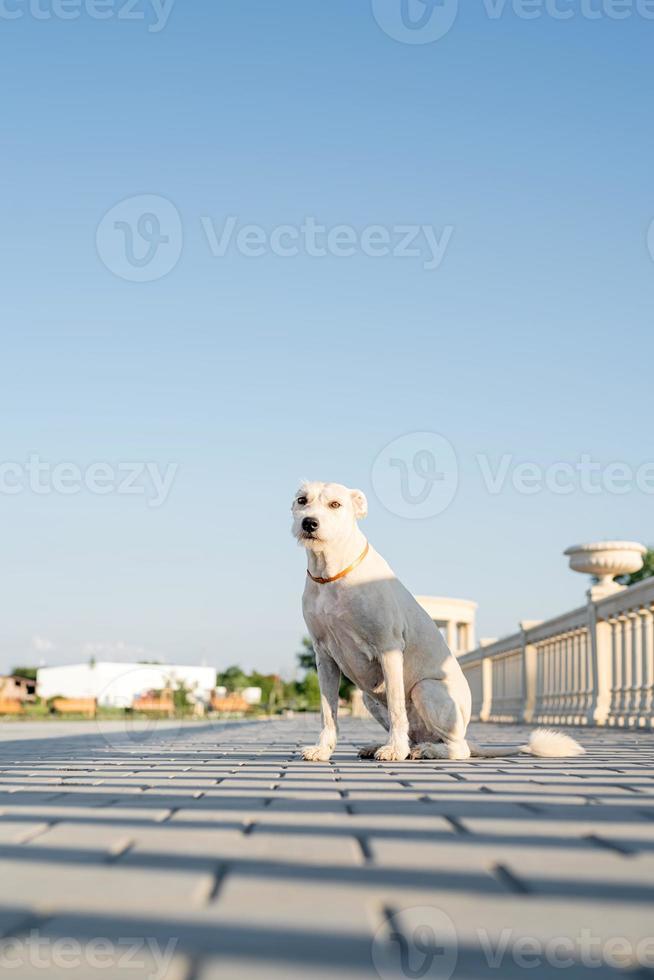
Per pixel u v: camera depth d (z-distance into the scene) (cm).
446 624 2609
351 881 190
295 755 612
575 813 289
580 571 1323
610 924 157
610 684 1262
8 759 600
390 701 536
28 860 216
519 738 992
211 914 165
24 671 6631
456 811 295
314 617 547
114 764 536
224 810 303
